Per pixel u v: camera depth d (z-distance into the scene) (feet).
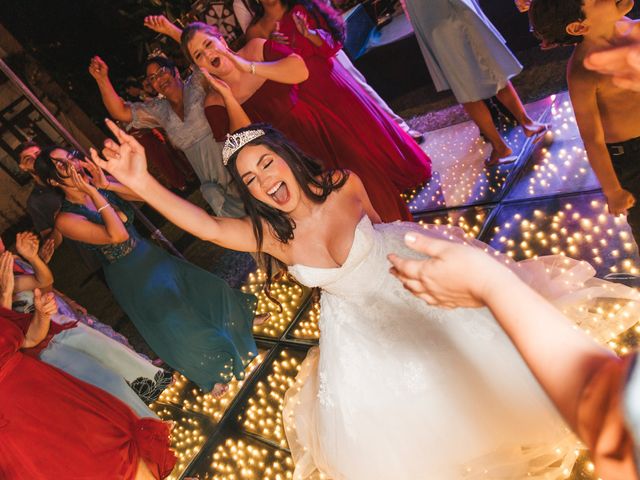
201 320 12.73
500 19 17.52
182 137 13.99
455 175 15.33
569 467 7.36
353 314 7.93
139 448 10.35
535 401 7.32
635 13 15.51
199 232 7.50
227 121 12.53
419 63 19.61
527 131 14.55
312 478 9.28
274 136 7.46
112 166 6.85
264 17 13.21
